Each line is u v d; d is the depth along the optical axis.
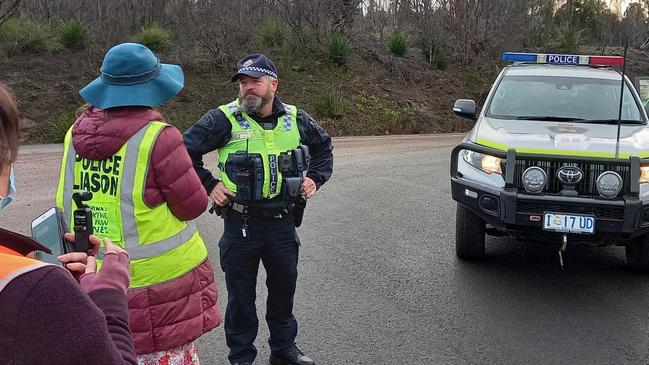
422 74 22.06
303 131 3.77
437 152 13.46
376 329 4.42
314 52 20.73
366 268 5.71
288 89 18.75
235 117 3.58
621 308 4.84
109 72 2.66
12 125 1.43
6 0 17.50
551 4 29.92
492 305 4.88
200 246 2.96
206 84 17.50
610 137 5.43
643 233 5.01
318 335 4.32
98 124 2.69
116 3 18.53
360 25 23.78
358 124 18.20
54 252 1.96
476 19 24.08
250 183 3.53
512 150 5.13
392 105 19.62
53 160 10.70
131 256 2.67
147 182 2.66
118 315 1.68
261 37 20.28
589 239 5.00
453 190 5.49
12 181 1.52
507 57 7.31
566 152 5.06
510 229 5.11
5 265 1.30
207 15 18.70
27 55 16.34
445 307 4.82
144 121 2.69
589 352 4.10
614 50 30.08
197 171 3.61
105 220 2.67
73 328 1.31
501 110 6.29
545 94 6.42
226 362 3.95
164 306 2.74
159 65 2.78
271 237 3.64
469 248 5.81
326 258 5.98
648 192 4.95
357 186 9.52
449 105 20.91
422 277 5.49
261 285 5.28
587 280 5.48
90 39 17.27
